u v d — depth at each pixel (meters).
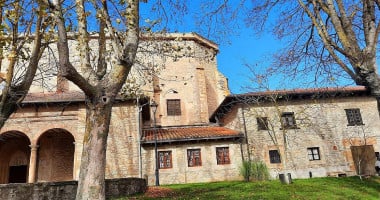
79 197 6.52
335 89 23.66
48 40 9.51
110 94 7.37
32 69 8.55
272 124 23.19
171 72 32.12
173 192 13.73
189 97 31.83
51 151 24.06
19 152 25.70
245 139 22.81
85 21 8.80
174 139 21.45
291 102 24.09
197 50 32.56
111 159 20.38
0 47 8.29
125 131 21.03
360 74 8.15
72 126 21.25
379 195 12.98
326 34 9.05
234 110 24.73
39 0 7.94
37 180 23.20
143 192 14.23
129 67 7.74
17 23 8.79
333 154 23.02
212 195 12.14
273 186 14.41
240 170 20.45
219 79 34.31
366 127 23.89
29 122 21.14
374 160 23.06
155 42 14.03
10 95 8.08
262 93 23.64
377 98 7.98
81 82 7.06
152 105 21.83
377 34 8.28
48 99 21.39
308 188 13.85
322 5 9.33
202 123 30.06
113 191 12.84
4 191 10.77
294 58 12.12
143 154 21.06
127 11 8.08
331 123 23.77
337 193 12.91
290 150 22.86
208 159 21.77
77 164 20.22
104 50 9.42
